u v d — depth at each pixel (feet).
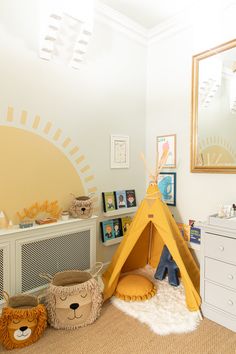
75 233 6.77
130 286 6.60
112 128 8.04
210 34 7.06
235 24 6.53
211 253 5.69
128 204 8.54
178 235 7.06
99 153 7.72
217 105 6.91
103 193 7.88
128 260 8.07
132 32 8.30
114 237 8.05
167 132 8.38
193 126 7.45
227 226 5.45
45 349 4.72
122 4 7.18
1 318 4.72
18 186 5.96
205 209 7.38
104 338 5.04
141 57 8.75
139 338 5.04
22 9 5.86
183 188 7.95
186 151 7.82
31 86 6.09
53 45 6.20
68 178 6.97
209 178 7.24
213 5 6.87
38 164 6.31
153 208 6.86
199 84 7.30
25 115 6.00
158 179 8.67
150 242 8.54
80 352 4.66
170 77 8.21
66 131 6.86
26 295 5.46
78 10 5.75
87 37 6.27
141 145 9.00
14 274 5.59
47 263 6.21
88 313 5.49
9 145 5.77
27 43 5.97
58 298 5.29
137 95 8.73
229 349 4.76
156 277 7.61
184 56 7.76
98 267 7.43
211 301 5.70
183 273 6.18
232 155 6.62
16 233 5.54
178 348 4.78
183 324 5.42
